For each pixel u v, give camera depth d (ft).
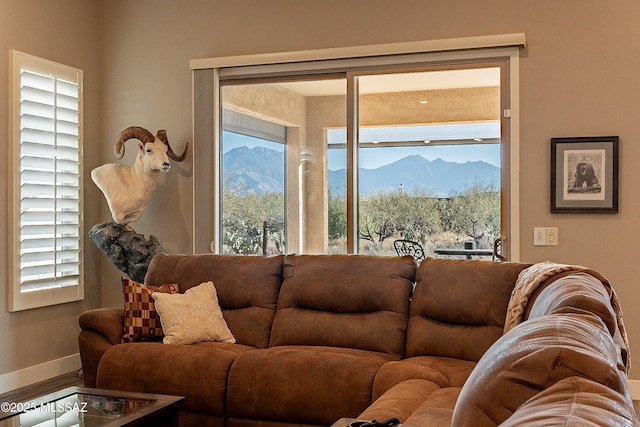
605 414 2.43
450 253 16.43
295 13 17.47
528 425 2.46
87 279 18.81
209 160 18.10
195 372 12.12
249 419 11.78
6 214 16.03
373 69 16.85
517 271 11.89
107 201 17.75
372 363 11.32
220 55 18.17
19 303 16.22
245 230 18.13
